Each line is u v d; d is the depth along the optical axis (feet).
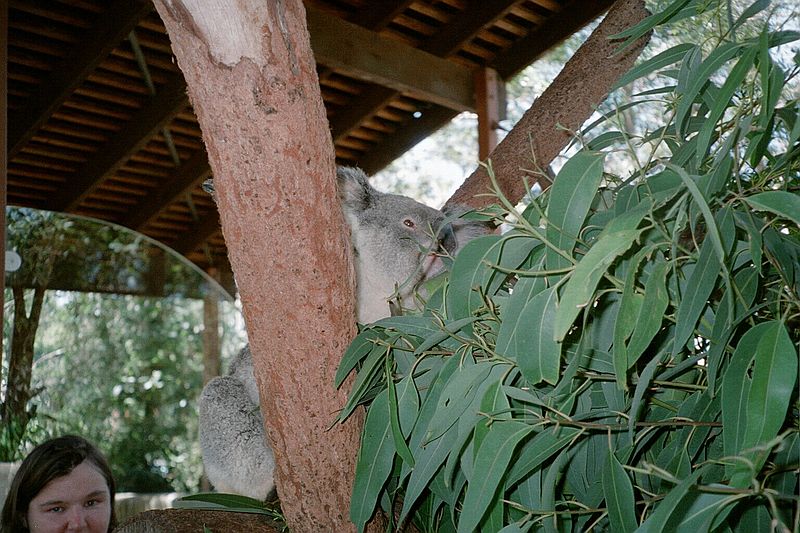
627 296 4.16
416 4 21.42
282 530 7.00
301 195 4.74
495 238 5.13
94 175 26.14
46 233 26.48
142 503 24.26
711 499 3.68
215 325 32.37
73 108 24.20
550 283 4.75
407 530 6.84
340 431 5.55
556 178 4.74
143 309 30.60
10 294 25.25
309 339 5.20
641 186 5.05
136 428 30.60
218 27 4.26
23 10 19.90
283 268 4.95
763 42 4.23
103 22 20.38
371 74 20.53
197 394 31.76
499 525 4.86
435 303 6.02
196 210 30.96
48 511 10.85
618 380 4.02
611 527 4.48
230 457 8.63
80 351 28.86
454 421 4.71
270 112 4.48
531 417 4.91
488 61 22.86
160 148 26.76
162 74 23.27
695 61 5.55
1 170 12.68
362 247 9.42
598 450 5.28
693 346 5.06
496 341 4.94
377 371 5.65
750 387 3.73
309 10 19.51
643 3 10.44
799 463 4.36
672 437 5.44
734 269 4.74
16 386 24.67
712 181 4.40
